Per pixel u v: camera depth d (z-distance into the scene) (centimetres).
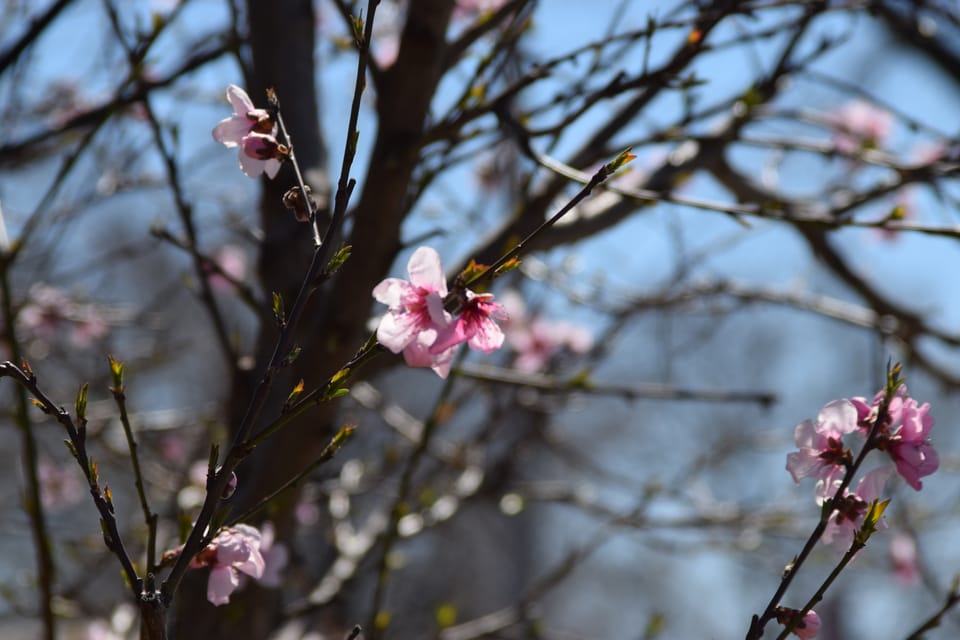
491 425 528
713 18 287
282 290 327
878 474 190
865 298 564
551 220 178
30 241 439
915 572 621
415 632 713
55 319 541
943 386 577
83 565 499
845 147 526
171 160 324
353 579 434
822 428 192
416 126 297
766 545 609
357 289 307
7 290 301
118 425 555
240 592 315
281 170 329
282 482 312
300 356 312
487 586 1335
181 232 530
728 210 273
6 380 531
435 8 289
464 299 177
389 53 460
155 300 585
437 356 176
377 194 298
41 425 508
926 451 186
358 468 532
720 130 418
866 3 347
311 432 310
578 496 539
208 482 174
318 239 190
